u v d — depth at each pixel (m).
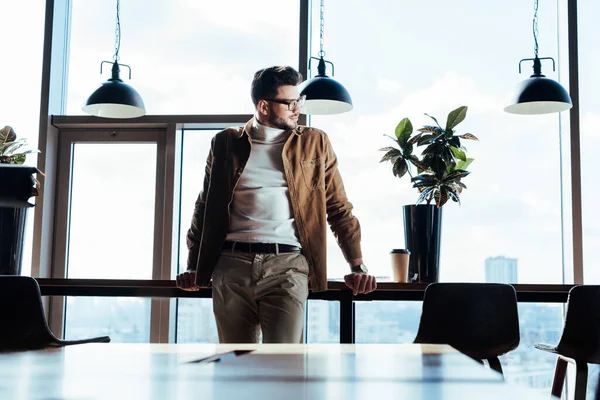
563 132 3.96
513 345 2.68
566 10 3.98
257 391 0.70
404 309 3.85
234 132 2.45
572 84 3.94
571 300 2.77
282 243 2.32
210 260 2.36
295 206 2.36
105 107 3.76
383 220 3.96
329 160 2.52
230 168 2.38
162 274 4.14
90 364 0.95
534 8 4.09
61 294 2.85
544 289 2.85
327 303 3.97
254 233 2.31
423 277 3.31
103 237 4.30
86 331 4.15
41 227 4.16
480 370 0.87
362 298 2.93
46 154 4.20
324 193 2.42
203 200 2.55
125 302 4.14
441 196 3.34
